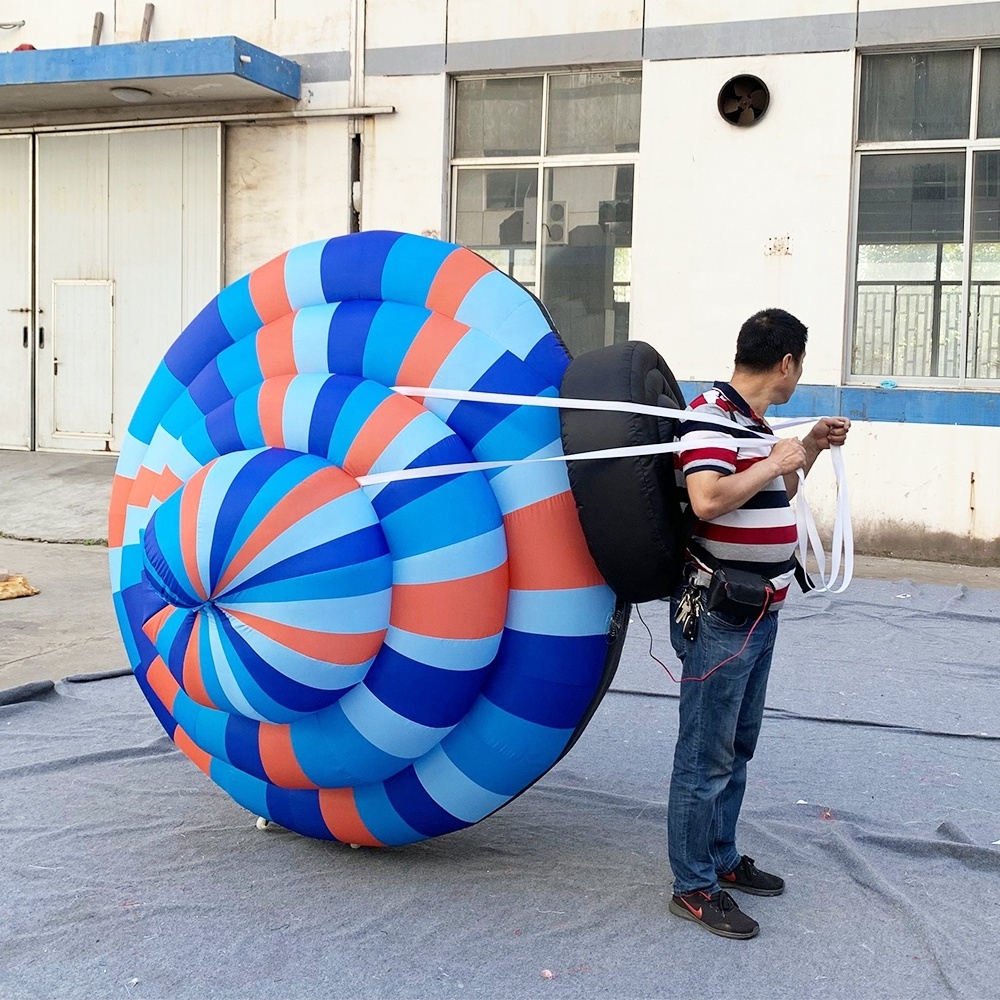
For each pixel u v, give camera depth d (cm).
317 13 972
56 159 1075
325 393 309
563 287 945
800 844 357
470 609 296
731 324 888
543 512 302
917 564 842
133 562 356
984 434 836
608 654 310
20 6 1048
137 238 1055
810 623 667
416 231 963
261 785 337
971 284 855
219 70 905
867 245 873
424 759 317
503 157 950
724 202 884
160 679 340
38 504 945
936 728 478
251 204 1013
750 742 312
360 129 972
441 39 943
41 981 270
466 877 329
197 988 268
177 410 350
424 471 295
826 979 274
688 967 278
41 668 554
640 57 895
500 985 269
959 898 319
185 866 335
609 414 282
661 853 347
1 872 329
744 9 868
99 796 391
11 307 1098
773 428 307
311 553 287
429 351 311
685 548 293
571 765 428
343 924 299
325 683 293
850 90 850
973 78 841
